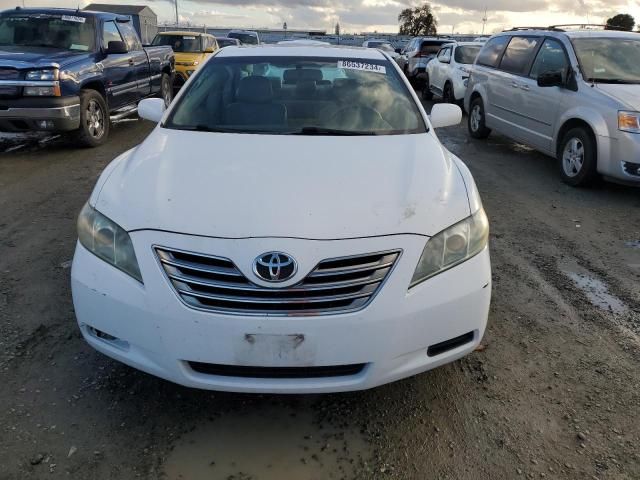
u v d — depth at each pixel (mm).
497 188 6566
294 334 2182
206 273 2225
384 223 2334
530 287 3967
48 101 7289
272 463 2326
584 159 6375
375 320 2227
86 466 2264
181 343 2240
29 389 2705
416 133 3422
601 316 3590
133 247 2322
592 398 2771
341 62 4012
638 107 5910
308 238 2236
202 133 3295
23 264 4082
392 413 2635
